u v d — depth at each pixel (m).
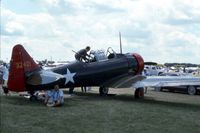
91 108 12.33
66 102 13.92
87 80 16.12
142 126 9.36
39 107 12.23
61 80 14.91
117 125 9.41
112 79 17.28
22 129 8.69
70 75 15.28
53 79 13.90
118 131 8.71
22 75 13.73
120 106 13.10
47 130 8.66
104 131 8.66
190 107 13.47
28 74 13.84
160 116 10.97
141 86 16.14
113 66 17.20
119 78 17.50
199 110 12.63
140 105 13.62
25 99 14.29
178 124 9.76
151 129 9.02
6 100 13.91
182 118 10.72
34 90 14.05
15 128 8.78
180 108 13.08
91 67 16.20
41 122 9.58
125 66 17.84
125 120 10.14
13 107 12.04
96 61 16.69
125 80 16.89
